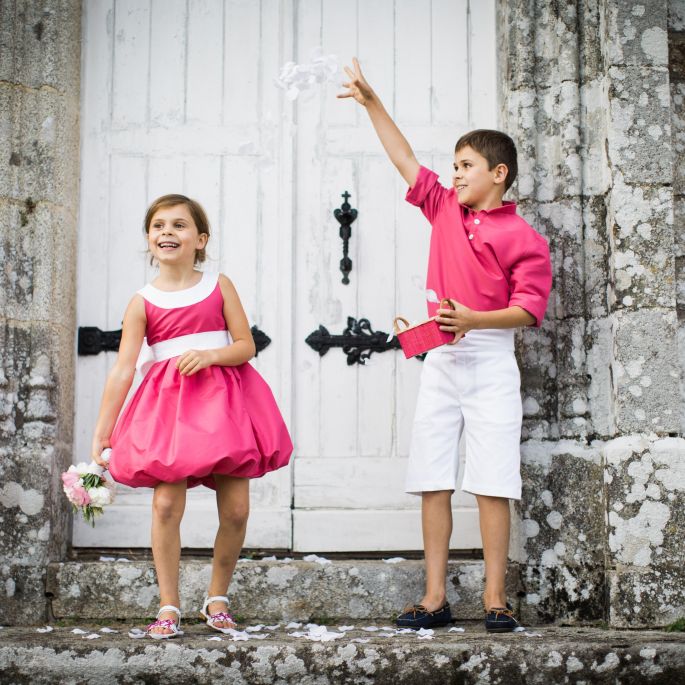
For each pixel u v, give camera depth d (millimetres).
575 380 3684
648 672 3041
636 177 3672
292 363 4062
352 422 4059
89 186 4148
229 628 3246
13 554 3637
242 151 4176
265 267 4117
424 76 4223
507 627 3291
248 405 3283
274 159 4168
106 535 3973
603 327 3705
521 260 3438
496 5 4191
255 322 4094
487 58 4223
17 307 3791
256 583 3586
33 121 3896
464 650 3023
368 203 4156
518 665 3014
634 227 3648
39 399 3740
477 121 4207
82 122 4160
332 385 4074
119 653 3006
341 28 4215
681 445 3537
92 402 4051
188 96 4203
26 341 3777
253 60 4215
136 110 4191
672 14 4059
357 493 4016
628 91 3715
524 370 3715
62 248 3893
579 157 3779
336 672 3002
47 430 3738
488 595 3342
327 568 3602
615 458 3518
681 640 3119
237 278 4113
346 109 4195
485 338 3443
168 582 3156
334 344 4082
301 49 4215
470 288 3463
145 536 3979
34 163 3877
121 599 3598
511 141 3576
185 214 3352
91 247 4125
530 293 3404
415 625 3379
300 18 4215
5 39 3900
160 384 3234
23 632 3359
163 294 3314
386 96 4211
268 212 4145
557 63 3832
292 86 3689
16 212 3832
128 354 3262
